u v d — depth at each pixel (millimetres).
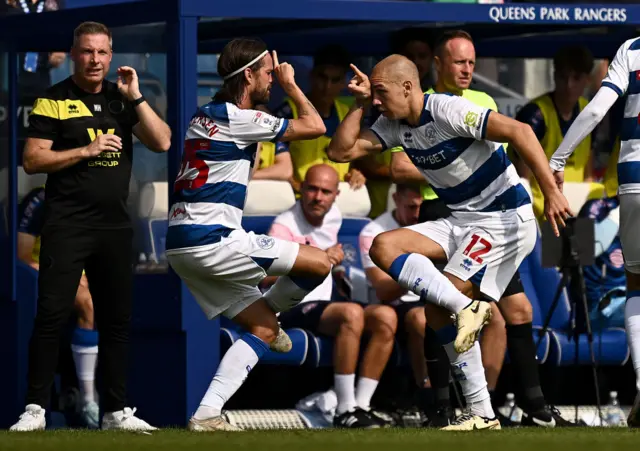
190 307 25641
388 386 28156
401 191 27406
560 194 20516
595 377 26797
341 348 26156
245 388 29094
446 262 22109
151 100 26203
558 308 29297
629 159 22031
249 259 20859
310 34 32375
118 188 24016
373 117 30359
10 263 28078
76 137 23859
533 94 34750
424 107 21203
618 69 22078
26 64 28312
